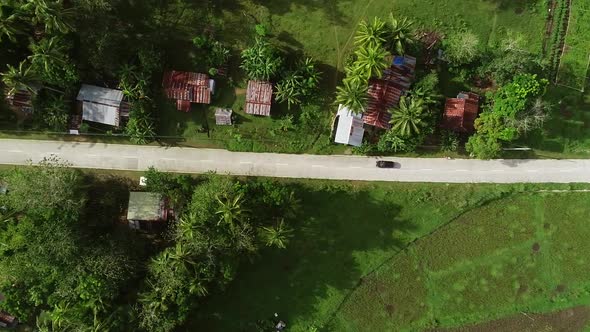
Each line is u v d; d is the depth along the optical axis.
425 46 46.50
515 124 44.44
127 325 42.56
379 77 43.94
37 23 41.41
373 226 48.91
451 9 46.81
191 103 47.00
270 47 45.09
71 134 47.44
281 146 48.00
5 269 42.62
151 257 44.16
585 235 48.84
